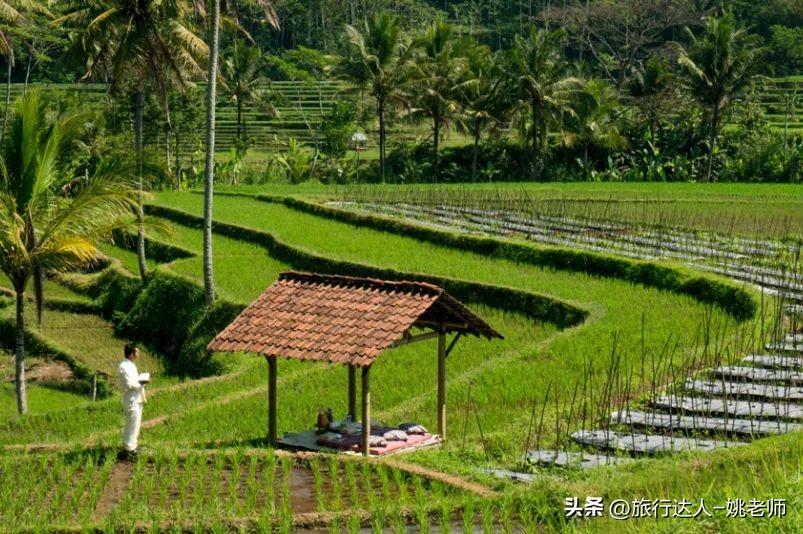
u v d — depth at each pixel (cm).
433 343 2555
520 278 3100
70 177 2508
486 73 6638
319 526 1348
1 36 4094
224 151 7888
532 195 4712
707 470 1399
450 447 1803
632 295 2855
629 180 6500
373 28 6291
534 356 2333
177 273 3419
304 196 4738
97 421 2247
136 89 3519
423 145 7200
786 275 2923
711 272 2994
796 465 1355
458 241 3594
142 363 3075
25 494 1500
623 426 1848
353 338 1738
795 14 9650
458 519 1351
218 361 2770
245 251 3816
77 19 3419
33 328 3231
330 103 9188
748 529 1094
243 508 1428
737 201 4503
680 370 2130
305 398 2205
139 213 2617
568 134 6606
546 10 9838
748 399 1927
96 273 3931
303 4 10519
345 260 3403
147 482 1539
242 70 6925
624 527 1202
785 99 8194
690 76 6200
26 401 2538
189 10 3491
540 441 1803
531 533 1241
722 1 9450
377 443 1766
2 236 2283
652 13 8519
